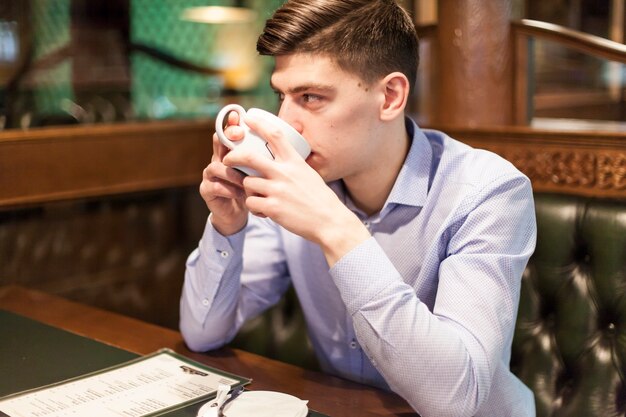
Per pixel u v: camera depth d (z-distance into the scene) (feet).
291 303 6.16
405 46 3.90
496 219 3.88
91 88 12.38
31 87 10.92
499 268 3.76
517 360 5.29
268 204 3.49
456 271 3.78
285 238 4.75
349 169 3.87
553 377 5.16
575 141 5.62
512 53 6.74
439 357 3.41
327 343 4.73
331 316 4.64
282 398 3.69
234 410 3.53
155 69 13.65
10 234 6.61
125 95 12.82
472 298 3.68
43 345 4.58
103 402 3.66
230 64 15.26
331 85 3.63
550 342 5.20
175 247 8.11
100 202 7.32
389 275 3.48
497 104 6.79
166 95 13.80
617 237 4.89
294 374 4.23
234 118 3.63
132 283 7.70
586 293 5.04
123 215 7.55
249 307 4.87
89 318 5.30
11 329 4.92
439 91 6.98
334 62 3.61
